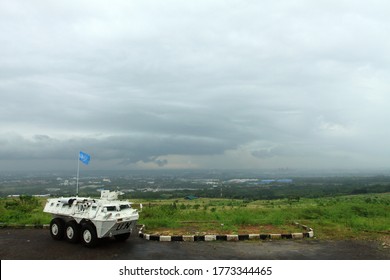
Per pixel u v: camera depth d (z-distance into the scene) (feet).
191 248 38.78
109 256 35.06
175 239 42.68
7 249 37.60
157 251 37.24
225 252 37.04
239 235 43.68
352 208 70.33
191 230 47.93
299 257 35.19
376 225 52.11
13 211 64.85
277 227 51.26
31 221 55.01
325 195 243.40
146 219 55.36
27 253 35.99
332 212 65.82
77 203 41.45
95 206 39.37
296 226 52.47
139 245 40.06
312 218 61.72
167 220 53.93
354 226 51.98
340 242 42.39
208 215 61.82
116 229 38.75
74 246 39.09
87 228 38.50
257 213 67.51
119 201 41.55
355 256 35.76
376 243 42.01
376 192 254.68
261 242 42.11
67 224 41.19
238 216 57.52
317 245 40.65
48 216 60.75
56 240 42.11
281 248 39.01
